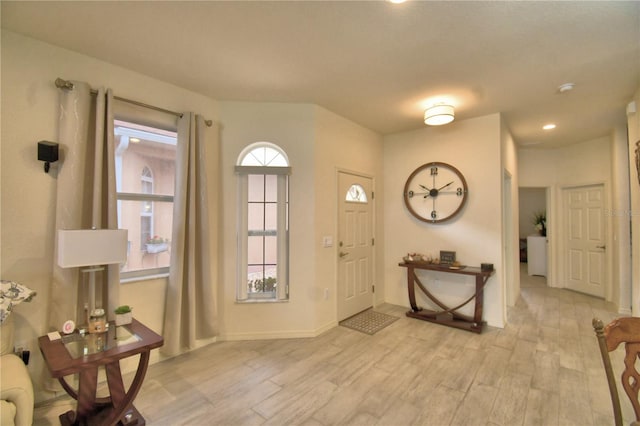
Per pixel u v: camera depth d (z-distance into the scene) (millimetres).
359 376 2516
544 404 2146
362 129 4207
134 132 2816
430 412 2066
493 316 3672
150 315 2756
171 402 2176
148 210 2904
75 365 1611
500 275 3635
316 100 3314
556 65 2555
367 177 4324
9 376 1642
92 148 2389
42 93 2199
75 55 2348
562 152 5539
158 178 2973
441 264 3883
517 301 4762
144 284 2723
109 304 2355
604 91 3062
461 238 3941
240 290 3273
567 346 3090
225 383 2416
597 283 5008
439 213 4121
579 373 2559
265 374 2549
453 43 2238
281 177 3379
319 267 3467
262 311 3295
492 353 2934
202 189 2988
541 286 5793
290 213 3348
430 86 2961
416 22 1995
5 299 1858
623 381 1294
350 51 2348
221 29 2076
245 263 3295
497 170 3678
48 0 1781
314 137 3406
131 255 2787
